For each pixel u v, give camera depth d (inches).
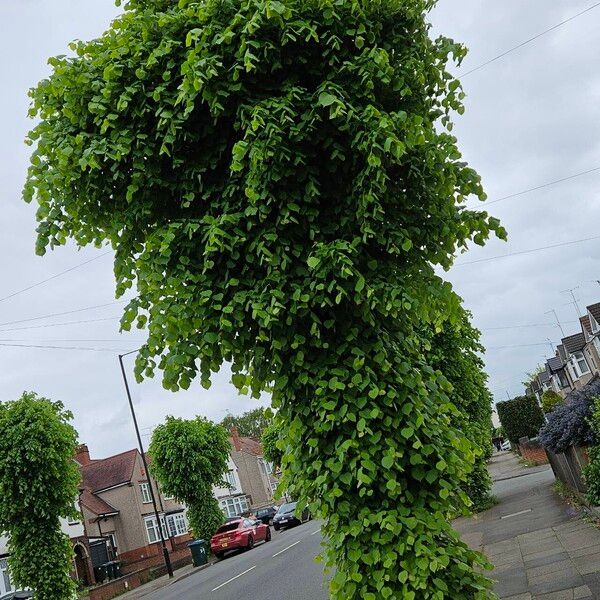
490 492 755.4
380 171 142.4
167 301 153.6
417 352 174.9
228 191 158.2
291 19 152.3
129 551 1487.5
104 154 158.2
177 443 1101.7
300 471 157.9
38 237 170.2
